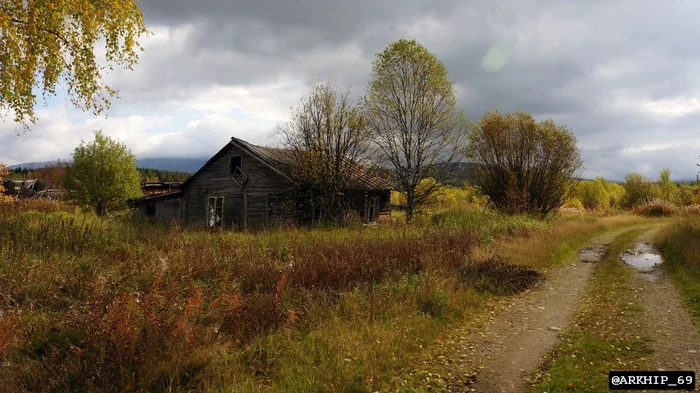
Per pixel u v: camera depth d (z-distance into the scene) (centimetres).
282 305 766
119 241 1231
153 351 526
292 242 1357
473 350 662
